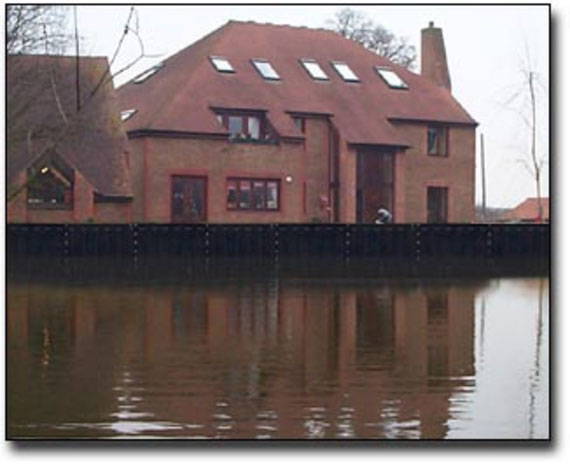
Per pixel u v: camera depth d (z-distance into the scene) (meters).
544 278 34.94
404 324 21.89
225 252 37.84
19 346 18.36
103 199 41.31
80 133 39.97
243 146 44.62
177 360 16.92
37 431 12.07
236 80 46.81
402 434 12.02
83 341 19.00
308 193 47.28
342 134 47.38
